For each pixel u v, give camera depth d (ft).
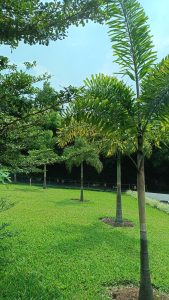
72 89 17.34
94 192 99.19
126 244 35.19
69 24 15.83
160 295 22.54
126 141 21.47
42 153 26.53
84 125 20.22
